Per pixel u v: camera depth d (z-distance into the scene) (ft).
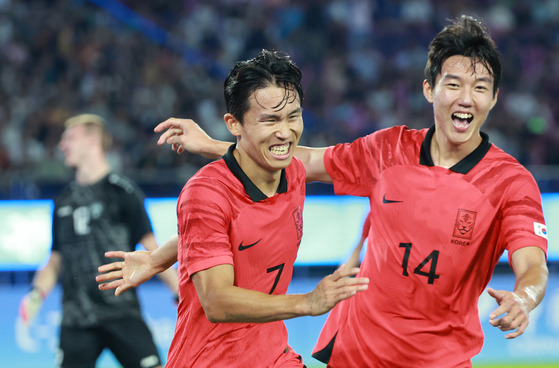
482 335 41.57
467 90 38.01
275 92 33.86
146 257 40.34
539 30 166.81
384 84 158.61
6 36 154.51
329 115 153.17
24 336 90.99
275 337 38.45
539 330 93.61
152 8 165.89
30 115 142.10
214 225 34.76
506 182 39.01
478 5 169.78
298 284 106.83
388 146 41.55
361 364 42.14
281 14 166.71
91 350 64.08
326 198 108.99
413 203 39.93
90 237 65.10
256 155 35.19
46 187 104.47
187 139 42.73
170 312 95.66
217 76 158.30
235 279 36.94
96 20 160.45
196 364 37.40
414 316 40.45
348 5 167.53
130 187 66.69
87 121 67.77
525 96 156.87
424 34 165.27
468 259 39.55
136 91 150.00
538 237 37.32
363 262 42.60
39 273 68.23
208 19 165.48
